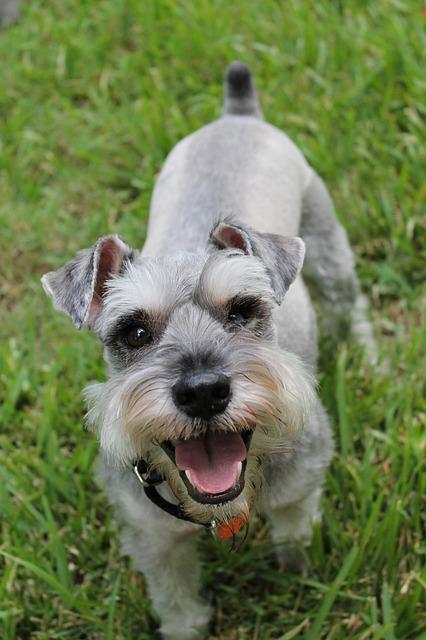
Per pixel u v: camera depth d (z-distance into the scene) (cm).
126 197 110
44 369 93
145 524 68
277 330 72
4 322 101
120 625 76
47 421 86
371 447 83
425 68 110
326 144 106
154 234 80
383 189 101
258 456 66
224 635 76
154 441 63
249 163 81
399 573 76
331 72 113
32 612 77
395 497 76
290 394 63
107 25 130
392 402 87
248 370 62
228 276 64
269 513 74
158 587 73
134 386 62
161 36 126
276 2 126
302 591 77
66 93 124
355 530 78
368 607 74
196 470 62
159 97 115
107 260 67
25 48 129
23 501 81
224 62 119
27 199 111
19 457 85
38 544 80
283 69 114
